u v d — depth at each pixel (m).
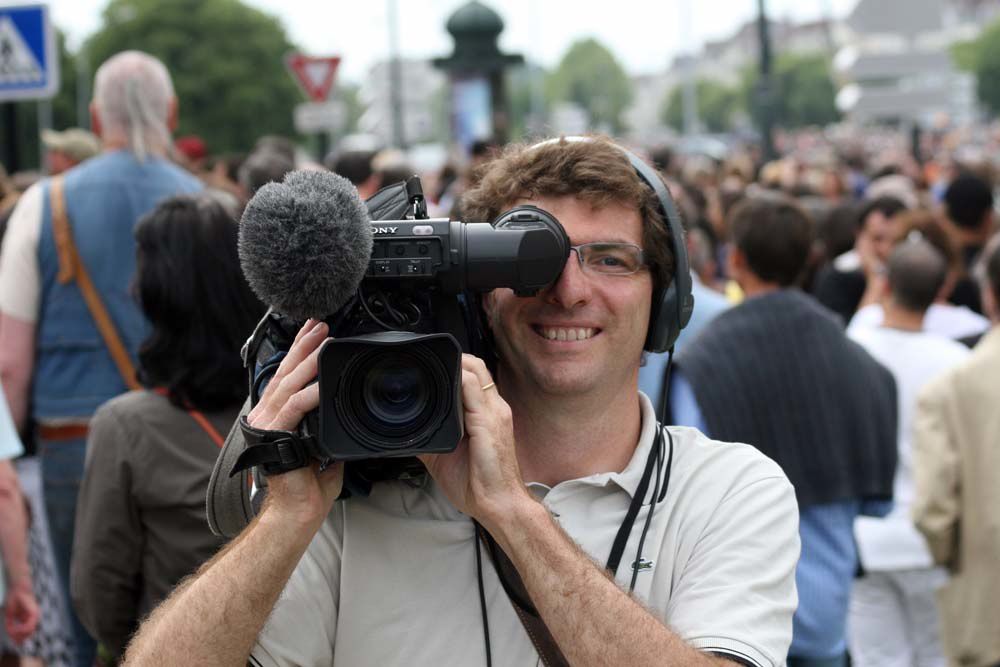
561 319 1.98
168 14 62.03
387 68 29.67
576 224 1.99
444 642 1.96
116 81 4.36
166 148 4.53
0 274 4.33
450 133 16.95
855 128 55.69
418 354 1.74
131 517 3.00
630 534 2.00
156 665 1.80
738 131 67.44
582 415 2.04
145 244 2.99
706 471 2.05
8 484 3.83
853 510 3.63
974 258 7.12
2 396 3.81
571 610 1.79
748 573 1.95
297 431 1.78
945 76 32.41
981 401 3.91
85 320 4.27
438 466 1.88
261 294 1.75
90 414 4.27
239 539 1.85
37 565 4.68
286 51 63.59
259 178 5.84
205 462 2.98
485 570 1.97
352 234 1.71
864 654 4.59
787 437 3.57
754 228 3.71
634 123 164.38
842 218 7.12
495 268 1.83
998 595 3.88
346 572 1.98
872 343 4.69
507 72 16.89
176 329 2.99
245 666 1.85
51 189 4.32
